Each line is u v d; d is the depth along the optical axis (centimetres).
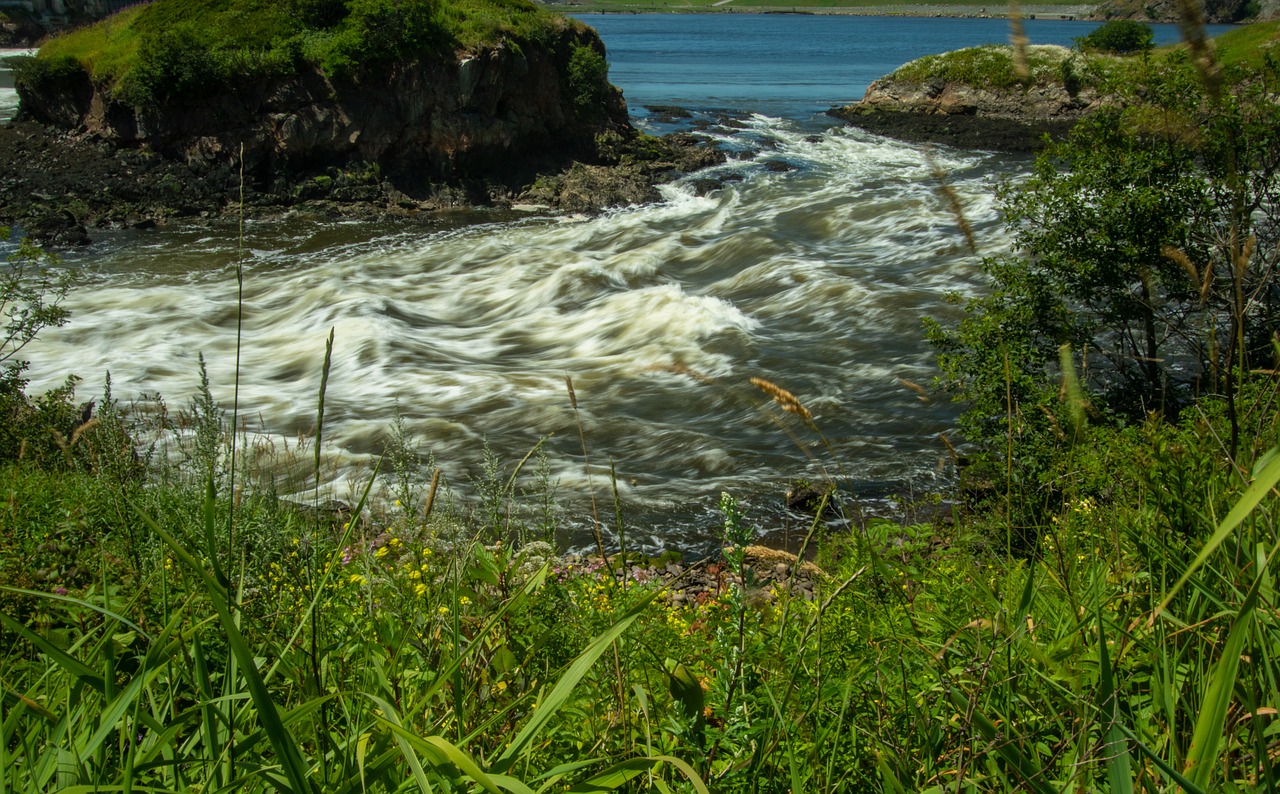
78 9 9238
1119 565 291
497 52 3306
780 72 8088
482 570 297
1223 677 156
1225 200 1086
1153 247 1144
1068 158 1288
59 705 246
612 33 14862
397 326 2016
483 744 248
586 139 3706
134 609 299
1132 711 240
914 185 3198
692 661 323
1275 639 211
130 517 404
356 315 2041
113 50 3369
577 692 279
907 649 284
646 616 333
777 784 230
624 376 1748
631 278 2356
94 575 381
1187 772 162
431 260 2567
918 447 1409
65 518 543
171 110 3180
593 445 1457
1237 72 1121
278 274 2412
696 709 238
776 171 3578
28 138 3375
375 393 1666
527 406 1597
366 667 270
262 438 1180
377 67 3183
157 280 2325
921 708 259
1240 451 274
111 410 484
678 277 2417
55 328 1944
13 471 809
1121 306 1189
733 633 267
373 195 3170
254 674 180
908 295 2091
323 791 197
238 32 3247
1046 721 245
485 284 2370
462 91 3247
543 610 308
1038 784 199
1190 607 242
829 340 1897
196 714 229
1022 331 1166
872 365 1761
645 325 2000
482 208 3203
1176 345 1394
